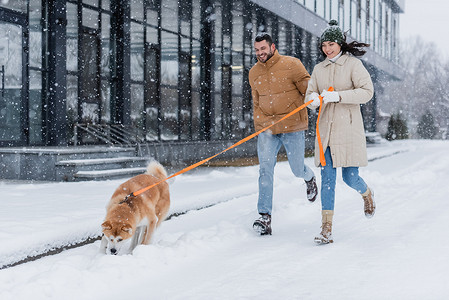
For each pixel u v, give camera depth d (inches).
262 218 203.2
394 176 437.7
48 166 384.8
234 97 839.1
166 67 662.5
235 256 166.9
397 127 1690.5
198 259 164.4
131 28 584.7
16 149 399.9
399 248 170.9
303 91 211.0
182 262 160.2
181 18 690.2
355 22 1283.2
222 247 181.5
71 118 513.7
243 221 228.4
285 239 194.5
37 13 476.1
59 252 177.5
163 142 637.3
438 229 203.0
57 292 127.3
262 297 123.3
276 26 834.2
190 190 301.6
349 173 194.1
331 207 186.1
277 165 483.5
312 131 1115.3
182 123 701.3
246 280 137.9
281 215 246.8
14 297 122.4
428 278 135.8
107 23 564.7
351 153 187.5
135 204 168.7
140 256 155.4
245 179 383.6
